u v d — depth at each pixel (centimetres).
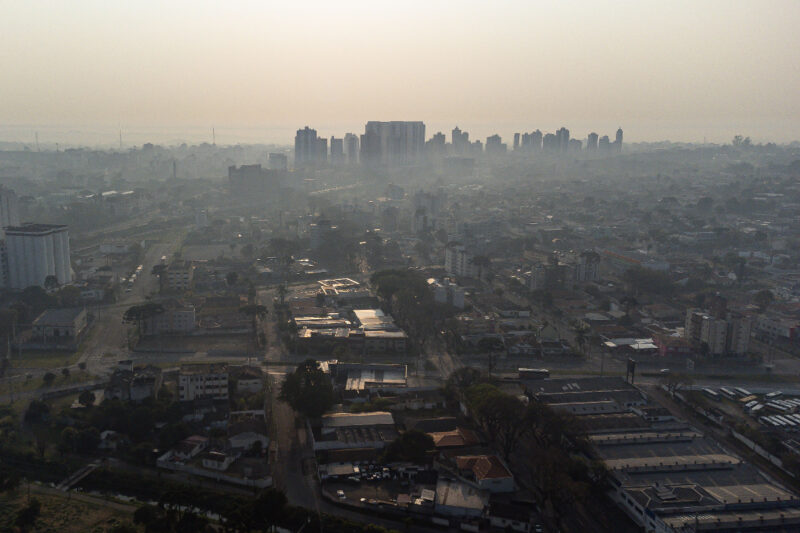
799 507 13688
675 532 12438
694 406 19475
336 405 19188
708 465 15275
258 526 12925
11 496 14550
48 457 16212
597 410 18525
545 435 16362
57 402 19212
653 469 15050
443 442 16538
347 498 14450
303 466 15912
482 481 14588
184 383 18988
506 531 13412
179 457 16012
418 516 13888
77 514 13862
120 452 16512
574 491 13388
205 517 13400
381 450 16350
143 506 13500
